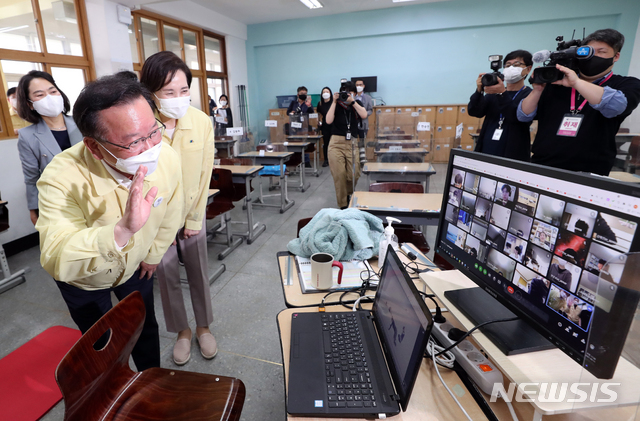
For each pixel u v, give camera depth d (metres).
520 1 6.31
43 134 2.17
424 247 2.03
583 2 6.11
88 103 0.76
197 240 1.68
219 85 7.58
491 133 2.57
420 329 0.65
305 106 6.98
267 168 4.44
